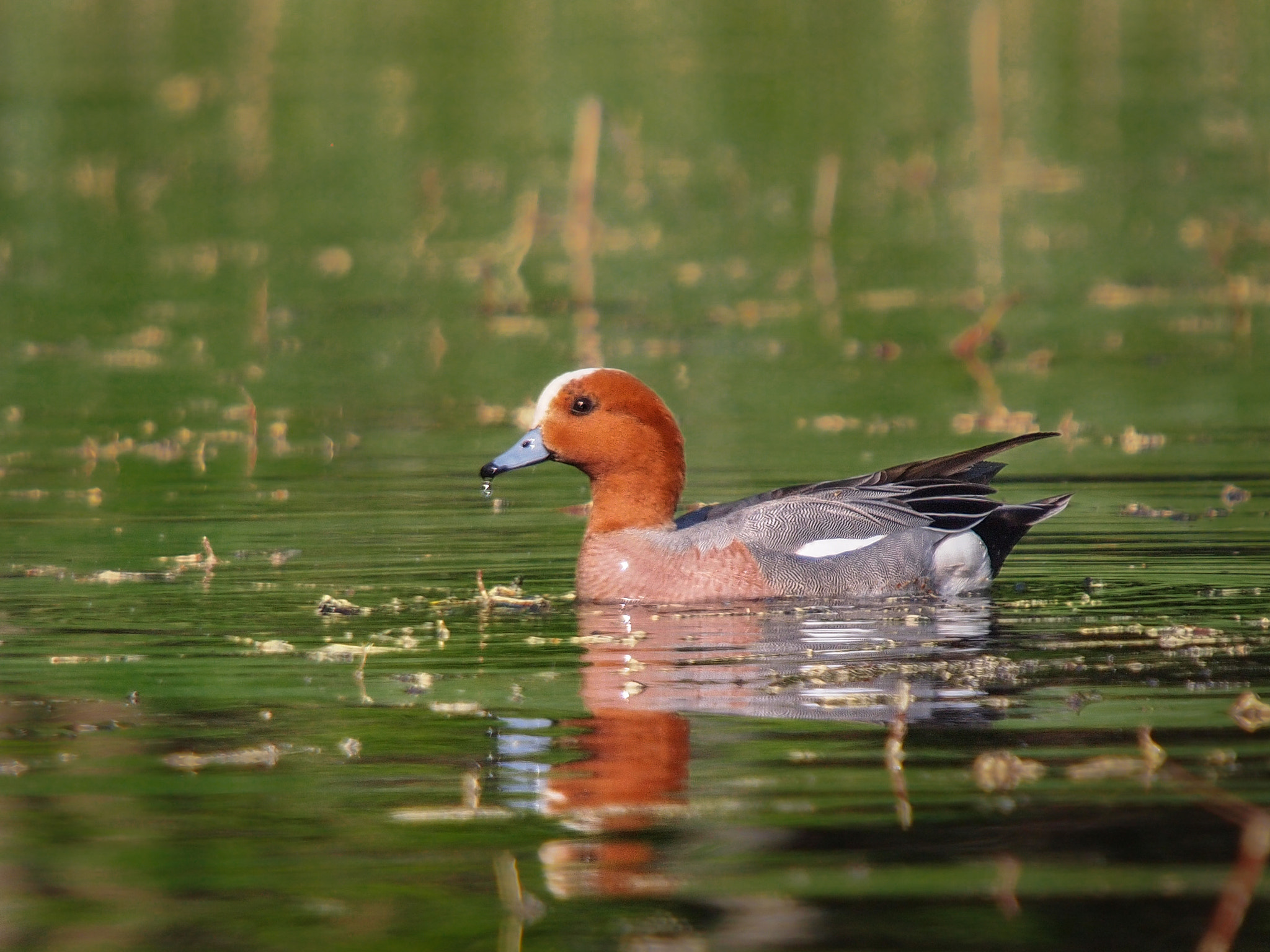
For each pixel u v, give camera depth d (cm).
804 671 927
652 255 2911
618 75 4403
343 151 3716
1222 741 780
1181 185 3262
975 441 1692
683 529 1184
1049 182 3372
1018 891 629
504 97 4128
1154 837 673
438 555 1287
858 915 612
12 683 921
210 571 1224
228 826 705
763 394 1956
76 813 721
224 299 2603
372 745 805
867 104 4078
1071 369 2047
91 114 4006
